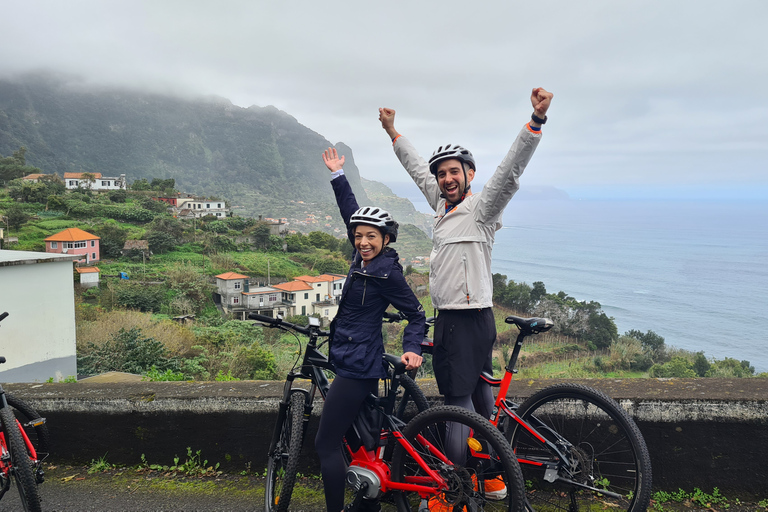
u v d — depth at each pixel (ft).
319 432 7.95
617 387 9.14
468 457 7.72
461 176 7.94
